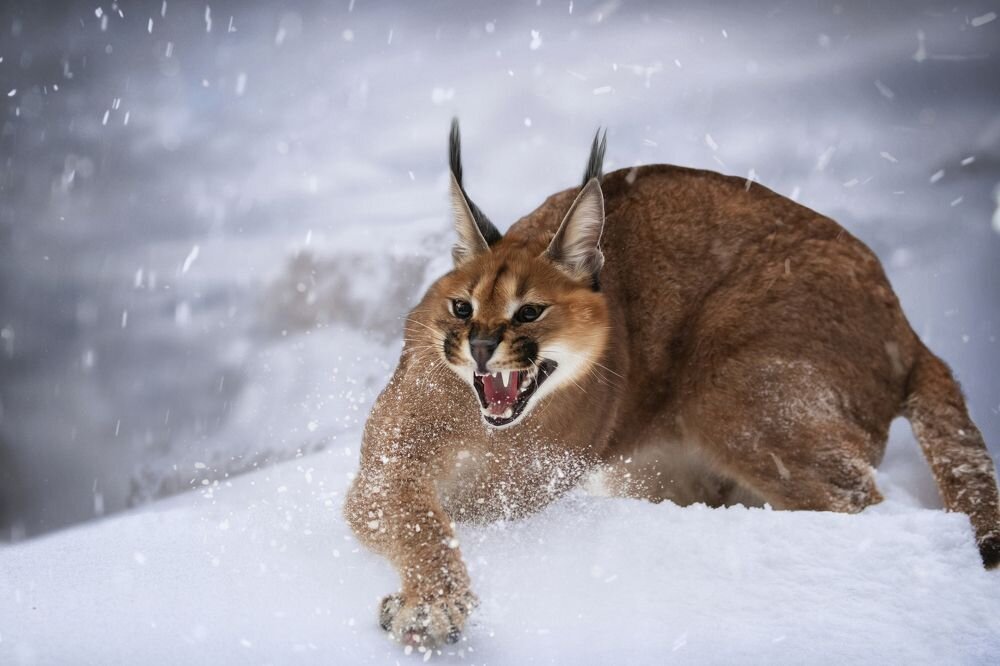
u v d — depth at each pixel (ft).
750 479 50.83
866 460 50.96
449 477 44.11
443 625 34.01
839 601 37.45
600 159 46.93
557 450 46.29
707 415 50.96
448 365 43.52
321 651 33.01
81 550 41.68
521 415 43.24
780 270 51.62
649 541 41.01
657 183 53.88
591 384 46.80
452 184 47.37
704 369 51.01
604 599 37.45
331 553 41.32
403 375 45.42
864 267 53.06
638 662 33.32
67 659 32.01
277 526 44.70
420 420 42.75
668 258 51.96
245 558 40.52
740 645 34.37
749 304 51.01
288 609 36.09
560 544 41.32
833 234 53.52
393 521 39.55
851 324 51.52
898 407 52.60
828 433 49.98
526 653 33.83
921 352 53.31
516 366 43.06
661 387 51.67
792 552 39.88
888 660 34.01
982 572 40.09
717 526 41.70
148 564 39.91
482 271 44.70
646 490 53.42
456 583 36.11
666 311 51.57
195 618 34.96
